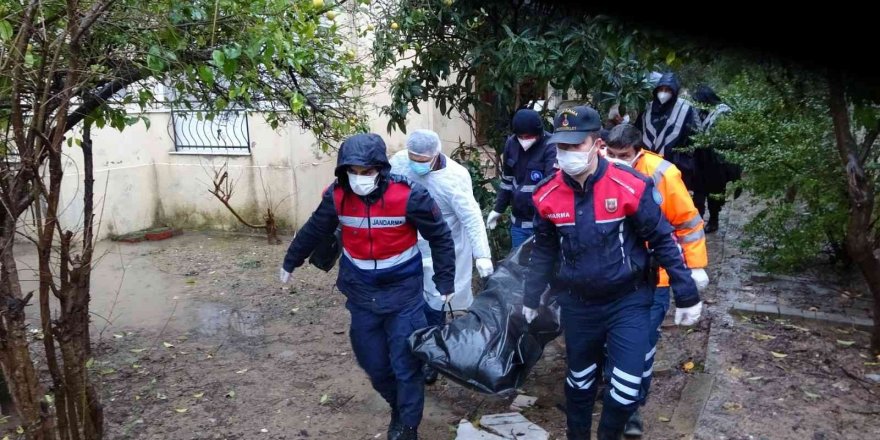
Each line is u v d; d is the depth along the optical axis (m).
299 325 5.60
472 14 5.61
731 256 6.70
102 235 8.34
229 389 4.49
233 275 6.98
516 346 3.66
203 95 4.36
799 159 5.08
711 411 3.90
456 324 3.66
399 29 5.59
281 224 8.46
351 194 3.45
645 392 3.66
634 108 5.63
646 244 3.17
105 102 3.67
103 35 3.40
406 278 3.57
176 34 3.48
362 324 3.62
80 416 3.10
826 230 5.49
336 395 4.39
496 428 3.87
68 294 2.98
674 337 4.97
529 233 4.80
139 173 8.73
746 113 5.45
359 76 4.80
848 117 4.09
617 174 3.06
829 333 4.84
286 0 3.66
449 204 4.34
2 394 4.07
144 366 4.86
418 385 3.59
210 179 8.70
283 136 8.26
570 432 3.47
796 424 3.73
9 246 2.84
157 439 3.89
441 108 6.00
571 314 3.25
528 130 4.52
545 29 5.38
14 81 2.66
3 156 2.93
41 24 3.01
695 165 7.12
